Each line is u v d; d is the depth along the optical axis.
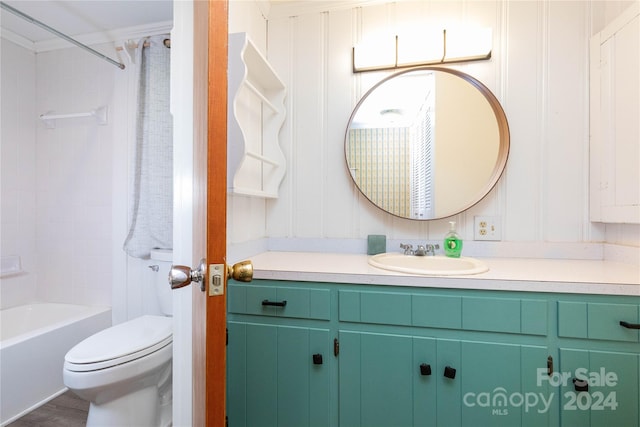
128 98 1.89
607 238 1.37
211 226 0.54
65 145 2.04
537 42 1.44
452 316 1.02
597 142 1.35
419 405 1.05
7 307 1.95
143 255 1.69
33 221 2.08
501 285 0.99
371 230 1.61
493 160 1.49
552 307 0.97
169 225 1.69
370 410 1.08
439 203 1.53
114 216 1.91
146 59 1.75
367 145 1.59
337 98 1.65
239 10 1.40
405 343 1.05
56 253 2.05
